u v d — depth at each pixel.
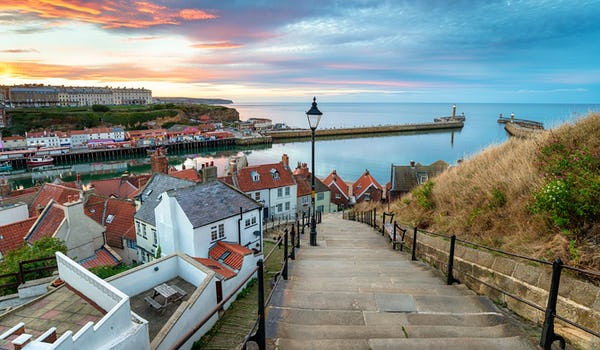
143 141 117.75
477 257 7.01
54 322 7.55
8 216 24.81
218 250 18.59
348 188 51.22
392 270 8.23
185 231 19.02
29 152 100.94
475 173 11.51
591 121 8.60
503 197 8.27
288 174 39.72
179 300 12.14
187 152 117.56
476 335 4.73
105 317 6.43
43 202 29.47
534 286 5.51
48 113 157.38
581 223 5.82
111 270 15.28
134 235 24.66
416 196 14.02
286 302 5.97
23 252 14.69
